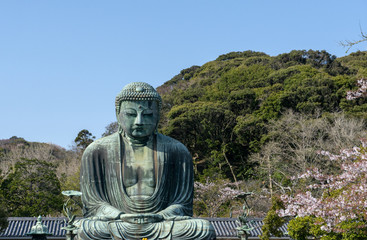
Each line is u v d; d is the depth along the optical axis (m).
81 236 18.94
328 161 45.62
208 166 56.47
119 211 19.70
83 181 20.77
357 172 23.08
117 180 20.41
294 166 47.84
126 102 20.45
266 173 50.97
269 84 66.62
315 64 71.62
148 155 20.62
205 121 57.31
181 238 18.94
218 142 58.00
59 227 32.88
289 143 52.28
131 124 20.31
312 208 23.77
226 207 48.12
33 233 20.84
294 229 26.52
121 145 20.78
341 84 58.72
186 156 21.08
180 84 81.38
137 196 20.09
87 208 20.42
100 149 20.83
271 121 54.53
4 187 43.09
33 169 44.78
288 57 73.69
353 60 77.06
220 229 33.72
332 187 24.84
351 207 22.17
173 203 20.38
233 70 72.19
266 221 28.88
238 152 57.38
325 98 57.53
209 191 46.84
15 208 42.94
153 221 19.25
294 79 62.72
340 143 47.00
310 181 43.38
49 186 44.09
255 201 46.28
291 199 26.44
